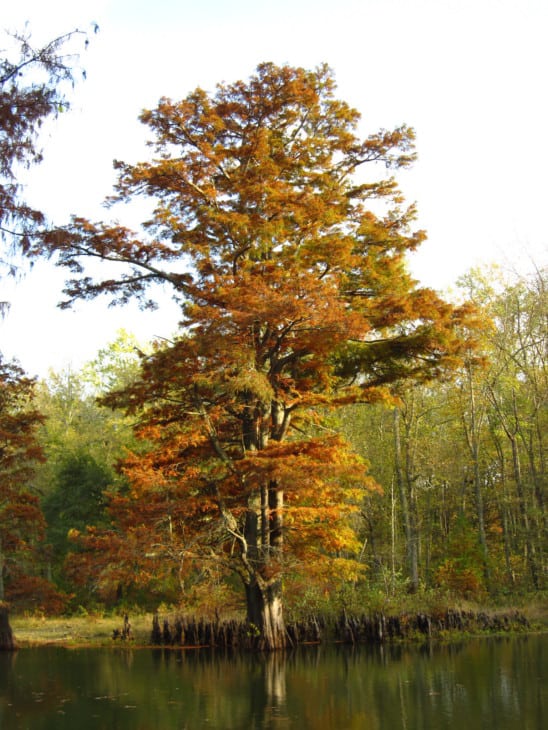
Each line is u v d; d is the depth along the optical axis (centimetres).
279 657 2092
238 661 2025
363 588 2912
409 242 2589
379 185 2644
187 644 2470
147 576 2297
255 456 2117
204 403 2417
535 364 4072
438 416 4612
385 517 4100
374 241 2580
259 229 2262
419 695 1427
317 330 2175
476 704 1323
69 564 2203
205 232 2398
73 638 2784
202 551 2277
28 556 2761
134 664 2003
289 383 2414
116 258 2427
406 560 4031
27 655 2292
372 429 4247
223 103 2486
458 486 4566
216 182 2558
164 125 2461
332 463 2145
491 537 4528
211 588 2623
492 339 3869
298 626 2438
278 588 2345
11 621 3625
